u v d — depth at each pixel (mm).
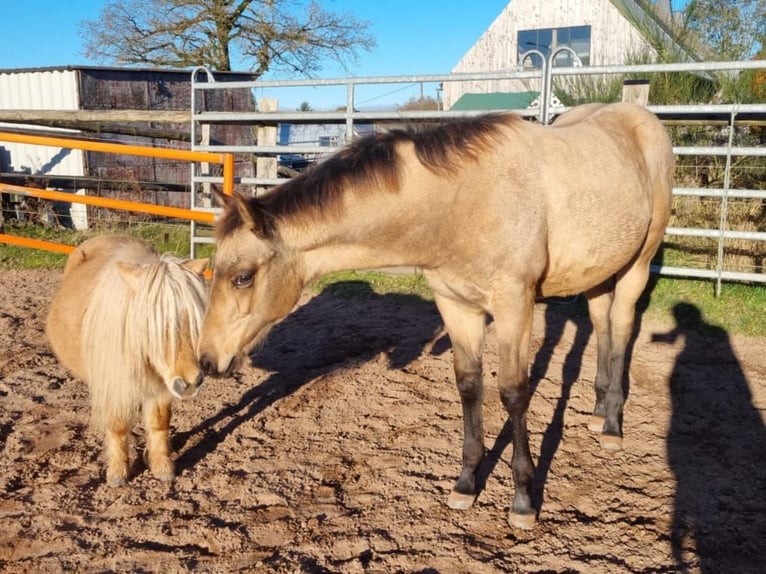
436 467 3764
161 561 2957
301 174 3057
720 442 3984
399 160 2994
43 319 6480
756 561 2877
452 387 4883
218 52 20734
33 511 3320
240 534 3127
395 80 7262
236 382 5031
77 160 13117
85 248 4336
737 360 5230
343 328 6250
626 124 4211
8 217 10656
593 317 4289
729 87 7781
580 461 3812
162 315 3111
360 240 3018
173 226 9727
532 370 5180
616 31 21766
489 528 3193
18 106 14109
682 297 6387
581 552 2982
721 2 9070
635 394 4699
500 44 23750
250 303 2857
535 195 3174
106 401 3355
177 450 3994
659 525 3164
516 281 3133
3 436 4090
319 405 4605
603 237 3502
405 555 2973
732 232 6176
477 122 3223
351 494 3500
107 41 20500
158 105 14547
